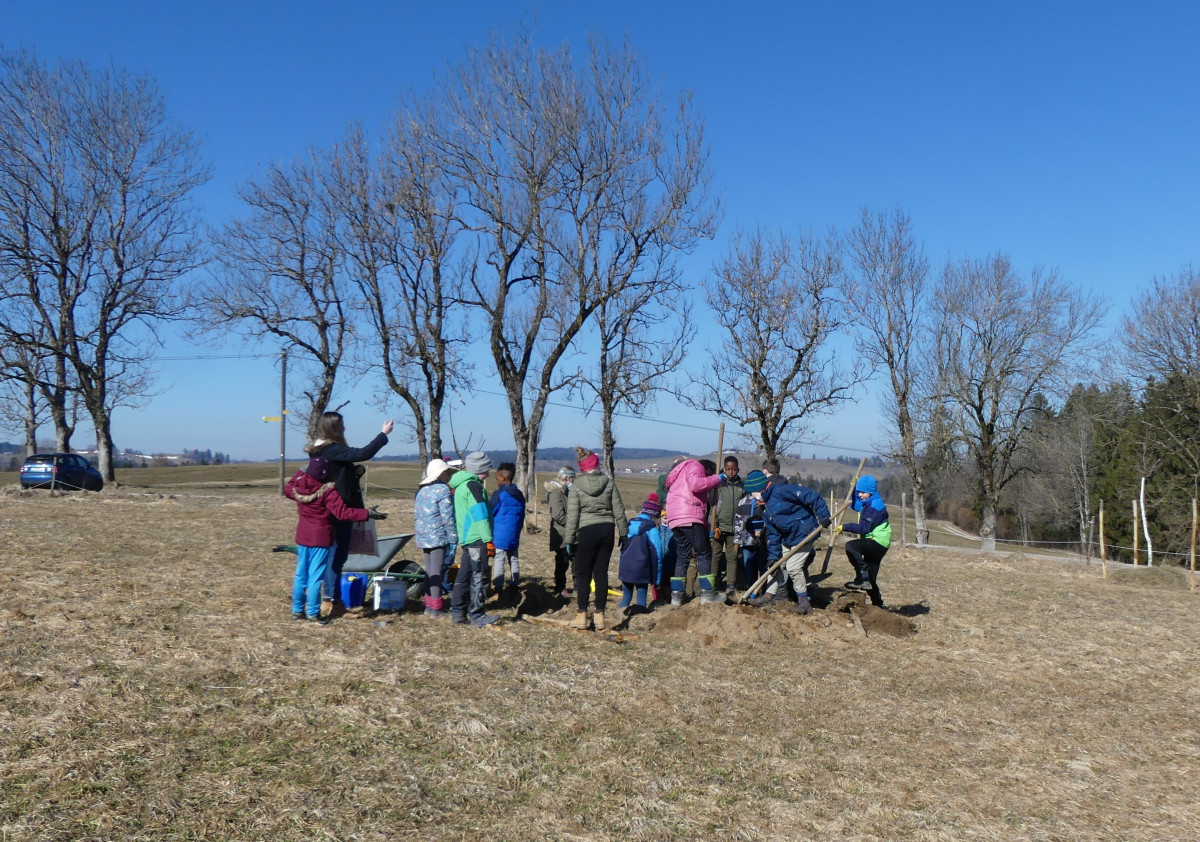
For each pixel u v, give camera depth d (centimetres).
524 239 2444
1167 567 1694
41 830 346
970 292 3453
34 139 2941
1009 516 5650
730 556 1021
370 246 2814
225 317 3027
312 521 763
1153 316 3506
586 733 531
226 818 374
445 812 404
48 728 450
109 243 3056
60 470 2706
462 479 815
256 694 544
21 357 3053
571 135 2311
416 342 2823
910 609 1072
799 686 675
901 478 4225
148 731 466
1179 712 676
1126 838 429
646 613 934
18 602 742
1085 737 598
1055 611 1133
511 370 2545
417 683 601
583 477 822
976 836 421
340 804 399
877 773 501
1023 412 3500
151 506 2052
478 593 799
